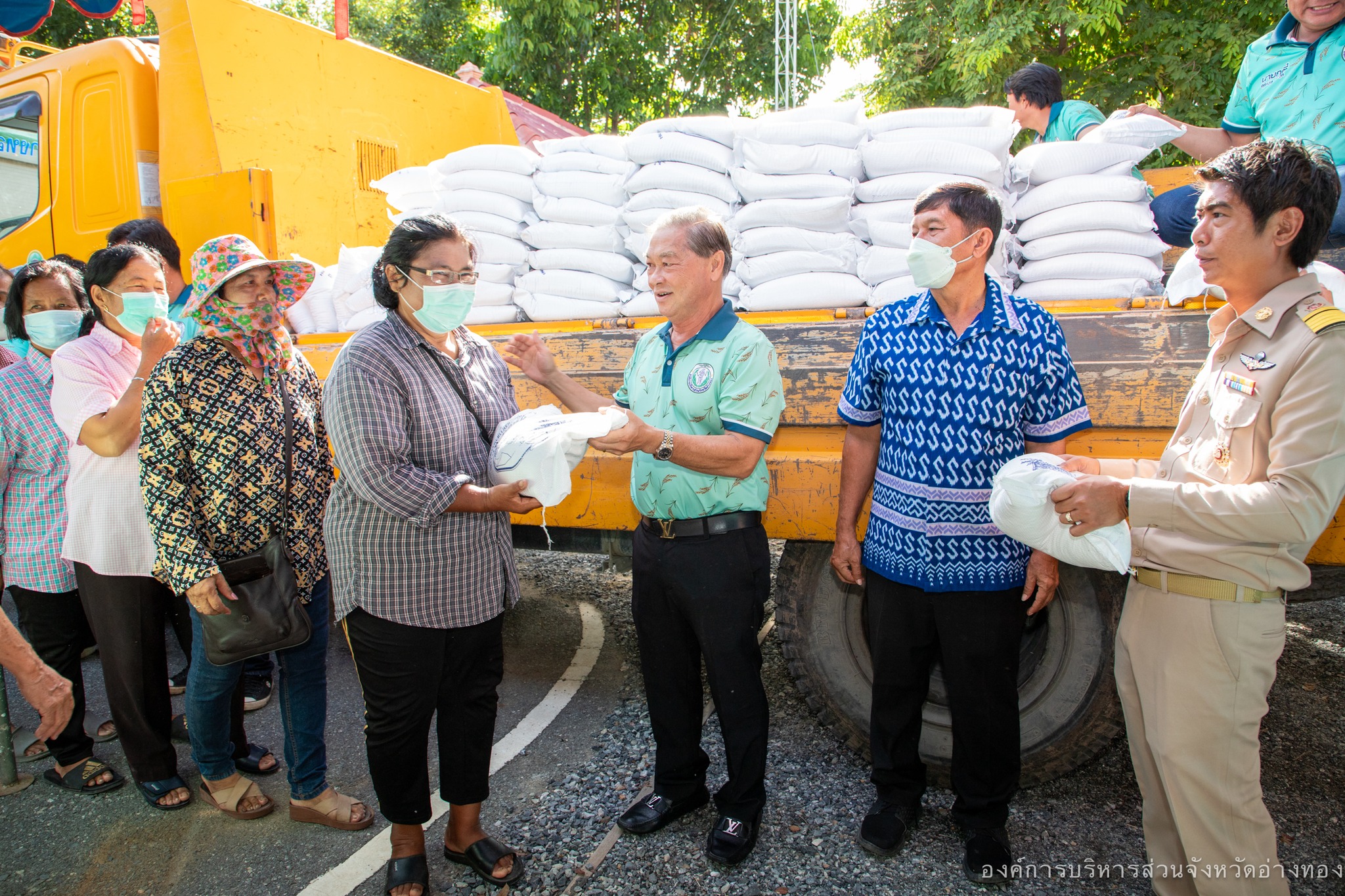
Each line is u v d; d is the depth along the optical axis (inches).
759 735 82.4
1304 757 99.8
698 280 78.5
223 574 80.7
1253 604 60.9
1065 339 81.3
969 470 75.2
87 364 91.0
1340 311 57.3
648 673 87.3
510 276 118.0
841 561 86.0
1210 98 342.0
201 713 90.4
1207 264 62.6
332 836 91.8
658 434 74.0
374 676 74.5
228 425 81.6
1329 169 58.1
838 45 483.5
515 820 92.0
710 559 80.1
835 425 92.0
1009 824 88.4
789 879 80.3
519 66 479.5
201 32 128.6
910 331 77.9
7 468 99.8
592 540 111.0
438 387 75.5
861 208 98.6
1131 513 60.6
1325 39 98.3
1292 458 56.4
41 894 84.0
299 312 130.0
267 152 138.0
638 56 520.1
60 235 156.5
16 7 184.7
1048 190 94.4
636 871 82.2
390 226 165.0
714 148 103.7
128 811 98.3
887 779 84.1
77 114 148.4
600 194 110.2
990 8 349.4
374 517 72.7
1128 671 68.2
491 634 80.3
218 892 83.1
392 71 167.2
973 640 76.2
